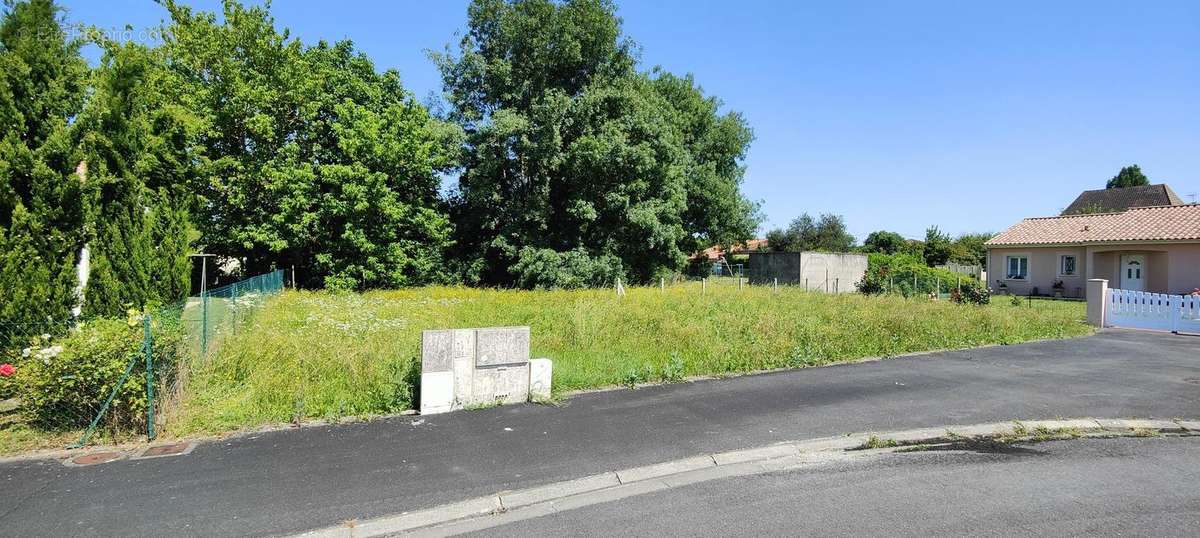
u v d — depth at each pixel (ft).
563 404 23.31
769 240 168.35
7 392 20.11
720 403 23.48
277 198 81.10
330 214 82.33
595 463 17.46
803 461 18.01
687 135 127.95
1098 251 86.53
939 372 29.22
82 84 31.24
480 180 96.02
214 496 15.10
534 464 17.37
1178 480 16.37
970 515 14.23
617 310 41.24
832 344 34.17
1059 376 28.40
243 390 22.86
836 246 158.81
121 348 18.99
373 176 82.69
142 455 17.69
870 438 19.48
